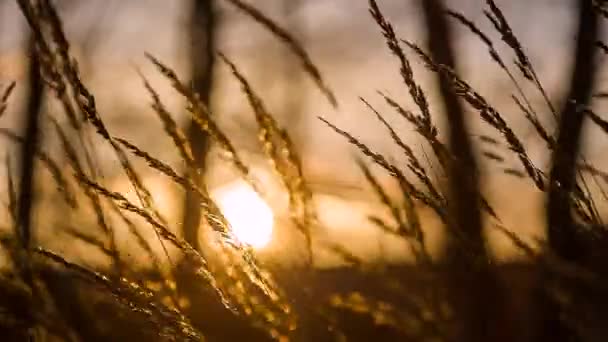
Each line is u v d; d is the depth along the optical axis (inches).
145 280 80.4
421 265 85.3
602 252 75.3
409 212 84.1
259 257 80.3
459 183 80.0
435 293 85.3
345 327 82.4
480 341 116.3
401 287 83.9
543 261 74.7
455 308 89.9
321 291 84.0
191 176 78.4
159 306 75.9
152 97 80.0
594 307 76.5
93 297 86.0
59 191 85.3
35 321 81.1
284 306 77.2
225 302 76.1
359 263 86.0
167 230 74.6
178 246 74.8
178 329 75.2
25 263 82.4
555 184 76.4
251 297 76.9
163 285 79.7
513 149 75.7
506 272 89.3
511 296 128.6
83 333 82.5
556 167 77.1
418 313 85.0
